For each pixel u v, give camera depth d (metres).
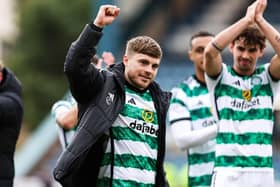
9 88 19.41
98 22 15.66
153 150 16.53
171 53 64.25
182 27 67.25
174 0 68.19
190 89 21.52
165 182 16.83
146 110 16.50
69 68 15.65
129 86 16.50
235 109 17.95
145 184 16.38
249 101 17.98
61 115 19.12
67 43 77.88
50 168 42.47
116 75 16.25
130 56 16.38
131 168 16.25
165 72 56.09
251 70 18.06
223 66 18.16
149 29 67.81
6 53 83.44
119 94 16.20
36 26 77.81
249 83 18.05
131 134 16.31
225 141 17.91
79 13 78.50
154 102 16.64
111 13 15.71
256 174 17.77
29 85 75.25
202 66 21.31
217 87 18.09
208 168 20.91
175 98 21.53
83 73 15.66
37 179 40.88
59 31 77.75
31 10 77.94
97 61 20.12
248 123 17.91
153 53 16.23
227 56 53.56
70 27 77.88
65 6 78.25
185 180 35.06
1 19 84.25
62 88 76.50
